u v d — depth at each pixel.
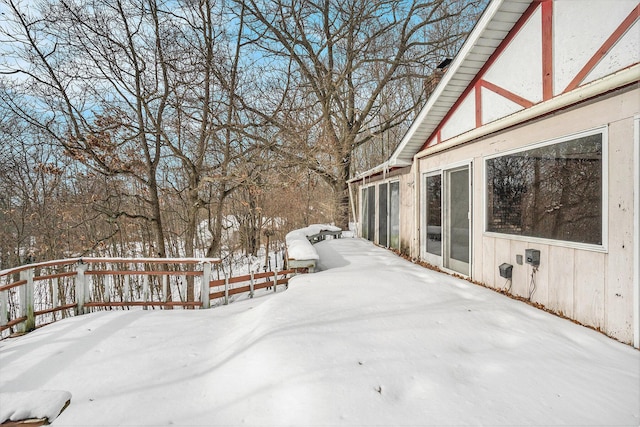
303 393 2.14
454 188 5.87
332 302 4.00
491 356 2.65
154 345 3.34
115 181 11.50
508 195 4.45
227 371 2.59
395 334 3.04
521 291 4.19
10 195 12.14
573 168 3.44
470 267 5.27
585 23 3.33
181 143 10.50
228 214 16.27
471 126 5.30
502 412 1.99
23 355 3.16
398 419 1.94
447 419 1.94
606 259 3.07
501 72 4.58
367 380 2.29
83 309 4.80
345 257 7.44
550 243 3.73
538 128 3.90
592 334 3.05
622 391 2.18
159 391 2.48
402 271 5.73
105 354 3.15
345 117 15.94
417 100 18.92
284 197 16.80
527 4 4.05
